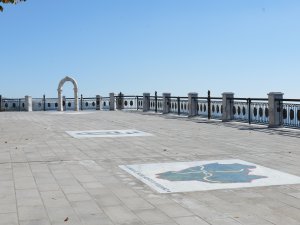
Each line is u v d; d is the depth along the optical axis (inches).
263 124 690.2
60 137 525.7
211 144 458.3
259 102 699.4
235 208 211.2
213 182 270.8
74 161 349.4
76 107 1228.5
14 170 310.2
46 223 189.8
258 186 259.0
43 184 265.3
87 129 636.1
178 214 201.6
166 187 257.4
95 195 238.4
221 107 802.2
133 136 538.0
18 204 220.5
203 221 190.4
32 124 733.9
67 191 247.8
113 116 961.5
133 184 265.6
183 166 327.3
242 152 399.2
